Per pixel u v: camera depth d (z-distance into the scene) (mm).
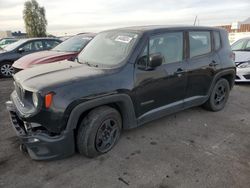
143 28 3805
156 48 3643
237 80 7023
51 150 2881
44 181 2791
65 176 2877
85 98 2900
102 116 3115
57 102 2760
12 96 3477
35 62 6332
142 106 3543
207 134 3969
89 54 3949
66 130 2871
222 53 4742
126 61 3344
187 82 4098
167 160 3205
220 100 4988
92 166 3066
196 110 5023
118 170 2990
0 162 3133
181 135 3922
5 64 8742
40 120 2801
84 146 3086
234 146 3582
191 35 4168
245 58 7016
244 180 2805
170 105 3971
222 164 3117
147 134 3938
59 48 7586
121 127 3516
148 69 3504
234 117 4699
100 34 4312
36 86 2834
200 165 3096
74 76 3061
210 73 4480
